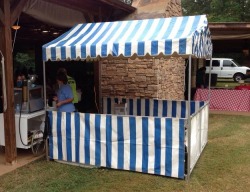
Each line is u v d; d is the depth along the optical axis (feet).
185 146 14.94
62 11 21.83
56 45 16.88
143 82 27.94
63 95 18.34
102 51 15.48
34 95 19.01
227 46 47.34
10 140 16.85
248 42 44.83
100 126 16.15
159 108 23.88
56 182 14.67
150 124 15.07
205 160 17.70
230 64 73.92
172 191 13.65
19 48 48.62
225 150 19.61
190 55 13.88
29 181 14.85
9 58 16.31
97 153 16.42
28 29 32.19
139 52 14.67
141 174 15.55
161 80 28.94
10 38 16.37
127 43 14.92
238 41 43.75
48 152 17.83
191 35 13.78
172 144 14.78
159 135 14.97
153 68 27.45
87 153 16.65
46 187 14.17
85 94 35.19
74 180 14.93
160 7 29.19
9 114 16.66
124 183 14.55
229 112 33.53
